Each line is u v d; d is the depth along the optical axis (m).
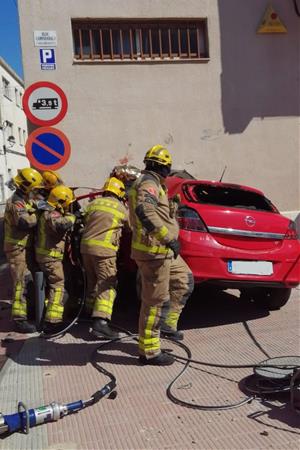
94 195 5.62
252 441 2.98
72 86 8.32
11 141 37.78
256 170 8.98
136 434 3.09
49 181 5.48
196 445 2.96
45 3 8.13
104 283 4.82
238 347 4.57
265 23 8.73
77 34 8.40
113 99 8.46
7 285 7.80
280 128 9.01
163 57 8.66
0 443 3.02
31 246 5.31
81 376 4.00
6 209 5.23
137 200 3.88
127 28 8.52
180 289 4.68
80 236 5.57
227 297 6.46
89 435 3.09
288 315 5.56
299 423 3.16
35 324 5.32
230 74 8.78
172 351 4.49
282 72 8.93
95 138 8.45
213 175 8.85
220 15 8.68
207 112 8.77
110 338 4.80
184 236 4.80
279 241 5.12
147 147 8.62
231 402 3.46
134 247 4.04
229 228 4.89
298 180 9.13
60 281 5.14
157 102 8.60
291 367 3.72
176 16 8.51
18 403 3.38
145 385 3.78
